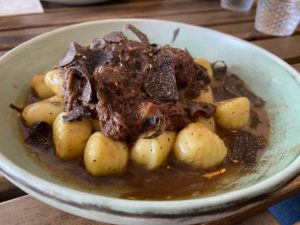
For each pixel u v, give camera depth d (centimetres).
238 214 15
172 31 25
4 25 27
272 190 13
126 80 17
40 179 12
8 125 17
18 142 16
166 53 19
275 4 30
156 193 15
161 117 16
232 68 24
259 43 29
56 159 16
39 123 17
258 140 19
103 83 16
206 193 15
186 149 17
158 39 25
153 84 18
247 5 35
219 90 22
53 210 14
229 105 19
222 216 12
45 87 19
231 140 19
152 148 16
